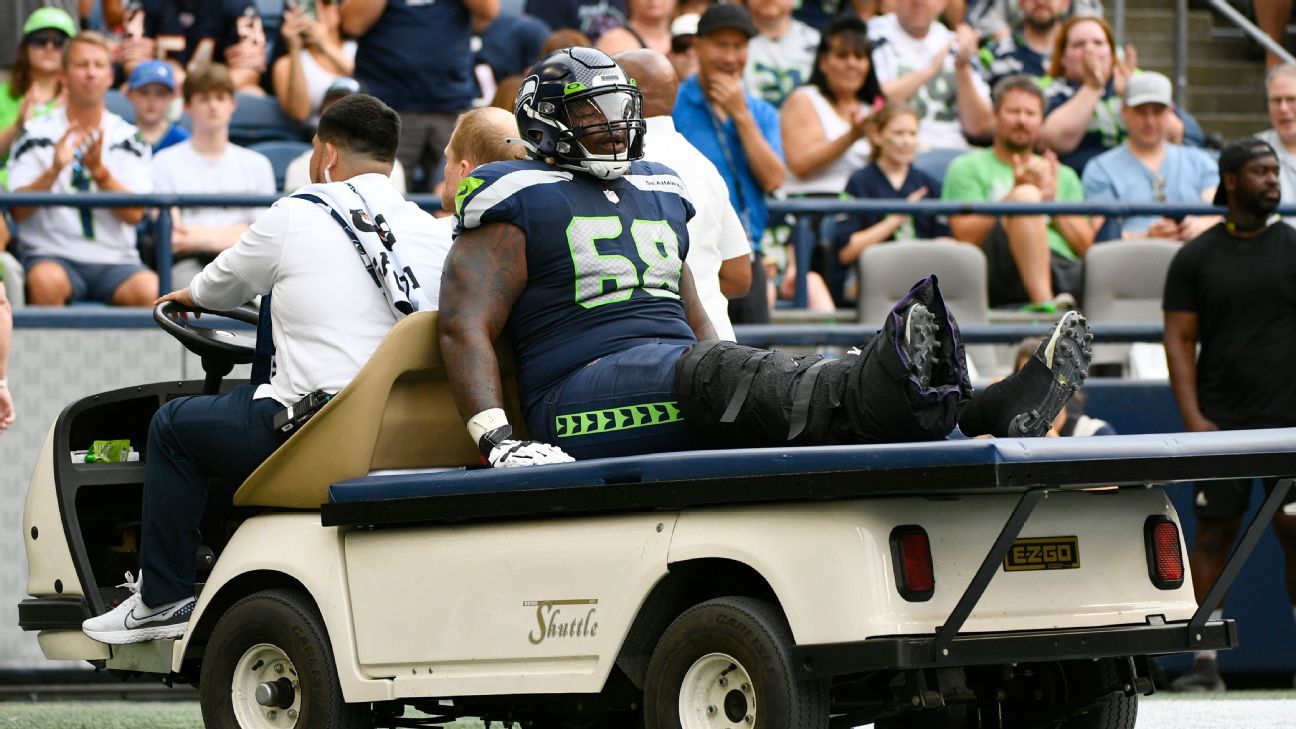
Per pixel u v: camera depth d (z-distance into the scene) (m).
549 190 16.53
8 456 30.67
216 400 18.03
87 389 30.94
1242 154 28.30
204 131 36.31
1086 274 35.44
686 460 14.25
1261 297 28.47
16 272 32.44
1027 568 14.43
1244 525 30.12
